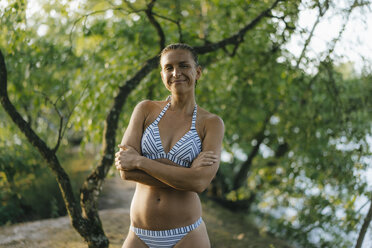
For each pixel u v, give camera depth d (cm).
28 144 506
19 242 400
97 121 428
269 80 542
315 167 509
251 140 738
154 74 441
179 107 210
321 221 472
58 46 452
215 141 201
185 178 187
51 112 511
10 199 513
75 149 859
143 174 193
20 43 379
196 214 202
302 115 552
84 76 446
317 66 444
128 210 576
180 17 450
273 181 587
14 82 435
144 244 201
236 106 593
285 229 572
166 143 203
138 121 213
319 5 379
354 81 528
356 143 461
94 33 439
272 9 399
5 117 466
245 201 770
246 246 519
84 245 398
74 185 624
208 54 480
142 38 470
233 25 478
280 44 441
